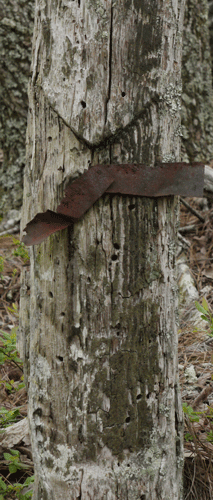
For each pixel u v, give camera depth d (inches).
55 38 59.9
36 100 63.7
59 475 64.6
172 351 67.4
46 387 65.4
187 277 139.6
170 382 67.2
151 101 60.4
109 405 63.1
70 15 58.6
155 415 65.9
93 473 63.4
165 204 64.0
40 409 66.3
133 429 64.3
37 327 66.4
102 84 58.7
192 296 133.6
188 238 161.3
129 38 58.4
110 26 57.9
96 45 58.2
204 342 116.6
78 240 61.4
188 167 61.1
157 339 65.2
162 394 66.3
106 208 60.9
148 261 63.5
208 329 119.5
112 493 63.5
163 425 66.6
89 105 59.1
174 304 67.5
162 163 61.4
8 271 150.9
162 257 64.8
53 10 59.7
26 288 74.5
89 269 61.7
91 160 60.4
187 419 83.7
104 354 62.5
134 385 63.9
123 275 62.1
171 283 66.7
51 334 64.6
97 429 63.1
